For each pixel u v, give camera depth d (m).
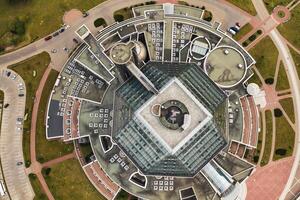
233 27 167.88
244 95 157.62
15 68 163.00
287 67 167.38
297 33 169.88
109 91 154.00
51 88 161.50
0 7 167.75
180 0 170.00
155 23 159.75
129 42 147.75
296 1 171.38
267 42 168.62
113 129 139.62
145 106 126.75
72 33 165.88
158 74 137.50
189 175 139.25
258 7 171.12
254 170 155.00
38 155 157.62
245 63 154.25
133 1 168.75
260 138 162.00
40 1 167.50
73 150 157.62
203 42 157.00
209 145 135.25
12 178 156.75
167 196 148.50
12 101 161.00
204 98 132.88
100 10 167.75
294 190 160.00
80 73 158.12
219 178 142.88
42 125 159.12
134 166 148.62
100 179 151.38
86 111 153.12
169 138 125.88
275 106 164.50
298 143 163.25
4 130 159.50
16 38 164.50
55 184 155.88
